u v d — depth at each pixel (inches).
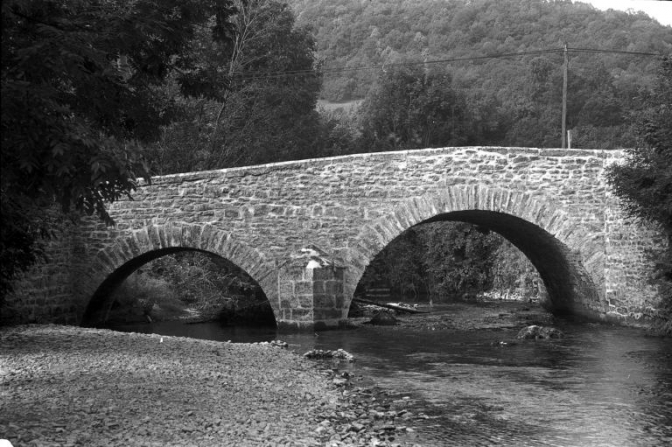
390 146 1847.9
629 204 705.6
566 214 782.5
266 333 783.7
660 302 696.4
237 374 446.3
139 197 789.2
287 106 1413.6
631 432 345.7
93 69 323.0
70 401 330.0
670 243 672.4
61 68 269.9
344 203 767.1
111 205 792.9
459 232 1448.1
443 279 1467.8
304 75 1481.3
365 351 619.8
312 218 767.1
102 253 792.9
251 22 1325.0
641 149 683.4
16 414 301.7
